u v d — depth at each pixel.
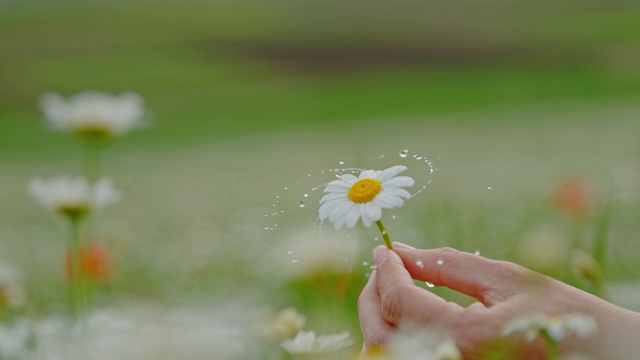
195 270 7.29
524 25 69.88
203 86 51.28
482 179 12.55
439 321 1.82
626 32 63.59
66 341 2.60
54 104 4.55
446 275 1.98
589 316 1.82
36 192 3.69
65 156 27.78
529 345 1.79
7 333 3.10
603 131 20.47
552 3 81.00
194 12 76.25
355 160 4.34
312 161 19.95
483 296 1.93
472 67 57.22
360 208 1.75
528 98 39.78
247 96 48.88
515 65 56.50
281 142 28.58
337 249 2.97
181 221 11.70
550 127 24.02
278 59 60.53
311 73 57.00
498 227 7.52
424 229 6.79
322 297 3.02
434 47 63.38
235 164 21.89
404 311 1.87
